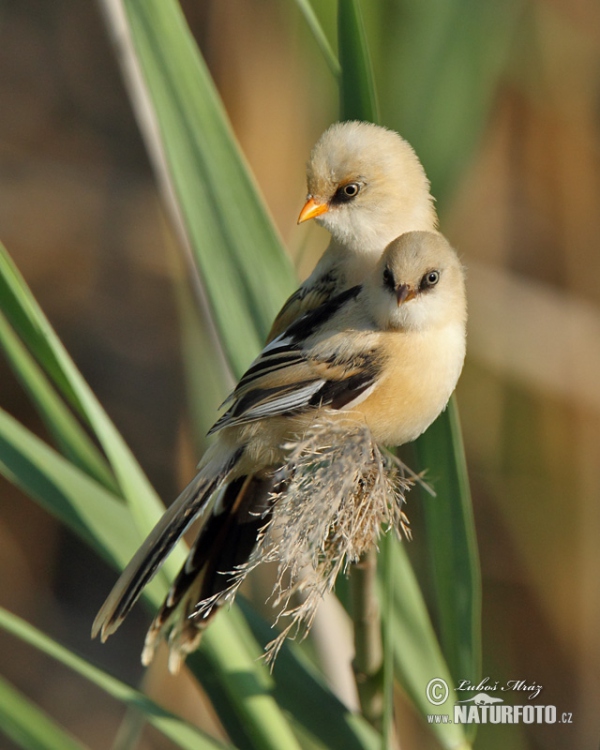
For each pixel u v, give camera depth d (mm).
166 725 3303
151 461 3691
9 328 3328
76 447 3336
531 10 3531
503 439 3555
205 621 3322
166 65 3334
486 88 3354
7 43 3990
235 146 3338
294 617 3275
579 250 3561
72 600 3723
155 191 3922
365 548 3285
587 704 3531
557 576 3545
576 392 3551
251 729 3316
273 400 3330
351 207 3361
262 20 3514
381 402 3336
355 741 3314
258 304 3344
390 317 3334
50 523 3770
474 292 3553
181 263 3449
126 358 3818
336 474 3277
